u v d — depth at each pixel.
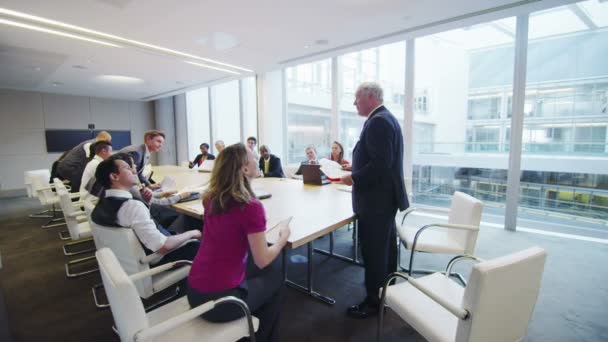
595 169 3.23
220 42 3.85
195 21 3.17
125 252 1.52
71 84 6.47
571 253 2.85
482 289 0.95
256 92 6.17
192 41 3.78
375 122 1.68
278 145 6.12
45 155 7.42
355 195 1.81
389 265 2.07
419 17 3.17
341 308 2.03
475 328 0.98
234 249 1.15
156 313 1.27
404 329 1.79
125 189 1.63
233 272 1.16
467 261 2.73
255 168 1.25
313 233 1.49
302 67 5.54
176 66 4.99
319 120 5.39
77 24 3.18
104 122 8.35
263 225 1.15
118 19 3.08
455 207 2.08
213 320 1.16
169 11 2.92
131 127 8.89
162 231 1.87
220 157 1.19
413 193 4.59
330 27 3.40
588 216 3.33
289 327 1.83
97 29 3.33
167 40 3.73
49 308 2.10
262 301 1.36
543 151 3.44
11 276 2.61
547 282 2.32
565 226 3.40
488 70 3.74
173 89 7.15
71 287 2.40
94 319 1.97
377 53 4.60
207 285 1.14
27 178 4.75
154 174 4.26
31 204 5.74
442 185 4.35
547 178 3.48
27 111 7.14
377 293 1.87
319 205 2.10
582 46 3.16
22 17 2.98
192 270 1.20
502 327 1.05
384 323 1.85
